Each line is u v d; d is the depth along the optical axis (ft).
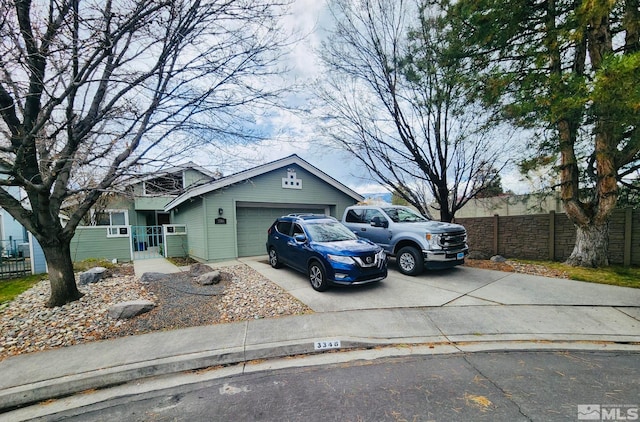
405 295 18.93
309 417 8.27
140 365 11.08
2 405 9.47
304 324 14.62
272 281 22.94
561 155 25.09
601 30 21.29
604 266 24.09
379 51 29.84
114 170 16.53
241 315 15.99
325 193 43.29
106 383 10.49
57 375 10.57
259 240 38.14
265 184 37.22
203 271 25.72
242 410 8.72
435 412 8.32
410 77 28.32
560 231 28.32
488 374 10.34
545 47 21.24
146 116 16.49
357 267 18.95
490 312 15.90
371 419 8.11
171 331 14.06
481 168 31.32
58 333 13.94
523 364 11.02
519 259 30.45
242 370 11.17
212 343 12.70
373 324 14.60
